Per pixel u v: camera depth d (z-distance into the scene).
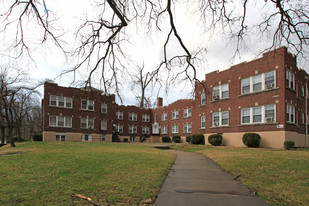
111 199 5.84
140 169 9.83
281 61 20.19
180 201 5.81
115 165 10.49
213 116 26.86
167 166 11.06
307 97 25.03
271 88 20.67
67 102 33.94
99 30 7.43
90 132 35.69
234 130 23.97
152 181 7.77
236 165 11.04
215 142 24.56
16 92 23.03
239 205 5.54
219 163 12.05
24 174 8.47
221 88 26.08
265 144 20.83
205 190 6.89
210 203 5.67
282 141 19.56
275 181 7.95
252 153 15.23
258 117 21.84
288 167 10.15
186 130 39.00
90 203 5.52
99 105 37.22
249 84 22.94
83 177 8.12
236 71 24.36
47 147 18.42
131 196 6.12
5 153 14.99
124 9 7.21
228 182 7.98
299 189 6.95
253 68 22.58
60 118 33.19
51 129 32.31
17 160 11.55
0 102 22.98
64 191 6.43
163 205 5.51
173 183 7.81
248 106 22.70
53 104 32.75
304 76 24.59
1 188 6.59
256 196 6.29
